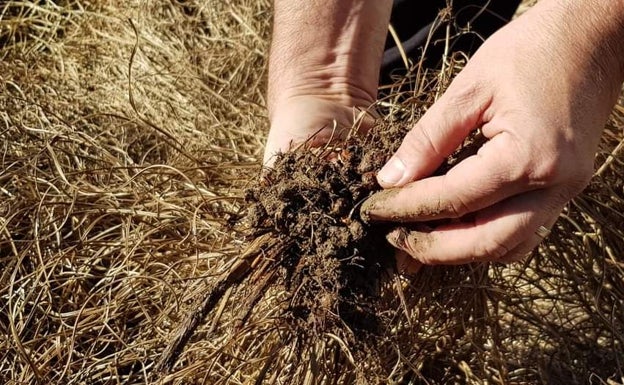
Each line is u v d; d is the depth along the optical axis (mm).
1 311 585
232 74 888
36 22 976
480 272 550
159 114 826
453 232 448
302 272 466
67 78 883
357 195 469
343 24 583
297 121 554
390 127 494
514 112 416
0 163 709
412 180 449
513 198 428
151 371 530
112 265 606
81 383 549
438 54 728
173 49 917
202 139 789
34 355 577
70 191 663
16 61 888
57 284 623
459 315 562
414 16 717
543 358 608
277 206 471
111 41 932
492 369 593
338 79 580
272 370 515
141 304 545
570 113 413
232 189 635
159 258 574
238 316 477
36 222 585
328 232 465
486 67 433
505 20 741
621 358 608
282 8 593
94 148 745
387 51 725
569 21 427
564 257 607
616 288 618
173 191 636
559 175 413
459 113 433
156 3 959
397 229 463
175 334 470
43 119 776
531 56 423
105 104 840
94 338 572
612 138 652
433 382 562
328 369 502
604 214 633
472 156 427
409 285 527
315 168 480
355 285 465
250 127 807
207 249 562
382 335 481
